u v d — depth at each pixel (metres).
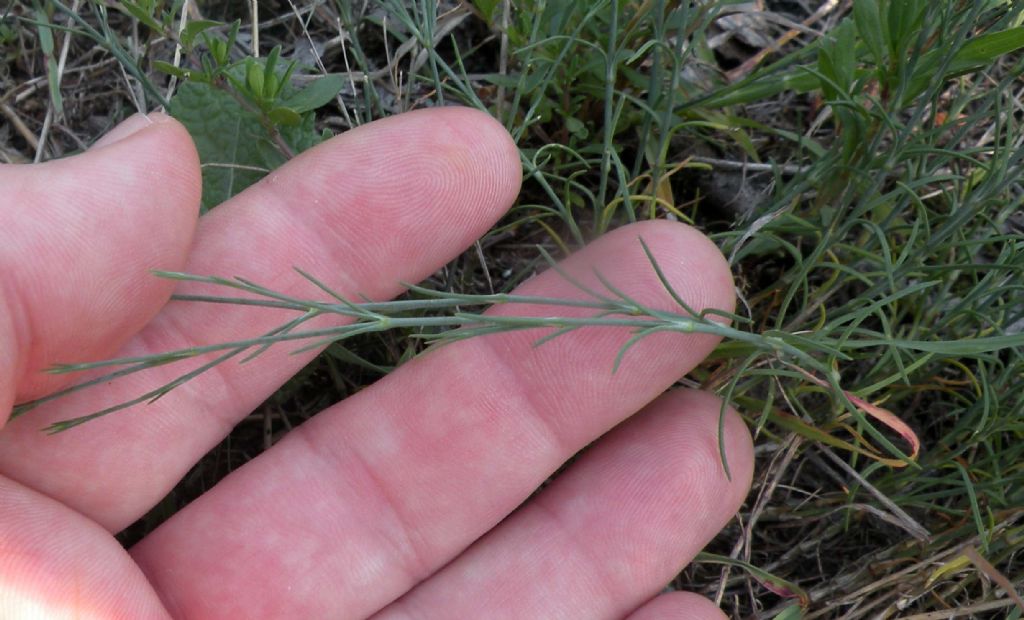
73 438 0.15
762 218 0.16
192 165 0.14
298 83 0.18
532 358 0.15
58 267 0.14
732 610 0.18
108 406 0.15
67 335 0.14
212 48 0.15
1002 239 0.16
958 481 0.16
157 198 0.14
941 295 0.17
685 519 0.16
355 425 0.16
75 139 0.18
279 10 0.19
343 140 0.15
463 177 0.15
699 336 0.15
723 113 0.18
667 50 0.16
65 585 0.14
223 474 0.17
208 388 0.16
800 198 0.17
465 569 0.16
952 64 0.15
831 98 0.17
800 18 0.20
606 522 0.16
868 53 0.17
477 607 0.16
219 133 0.17
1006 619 0.16
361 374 0.18
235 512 0.16
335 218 0.15
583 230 0.18
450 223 0.16
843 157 0.16
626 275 0.15
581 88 0.18
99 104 0.19
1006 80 0.16
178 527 0.16
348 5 0.18
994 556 0.16
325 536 0.16
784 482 0.18
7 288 0.13
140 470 0.15
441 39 0.19
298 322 0.13
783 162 0.19
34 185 0.13
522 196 0.19
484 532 0.16
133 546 0.16
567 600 0.16
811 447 0.18
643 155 0.18
